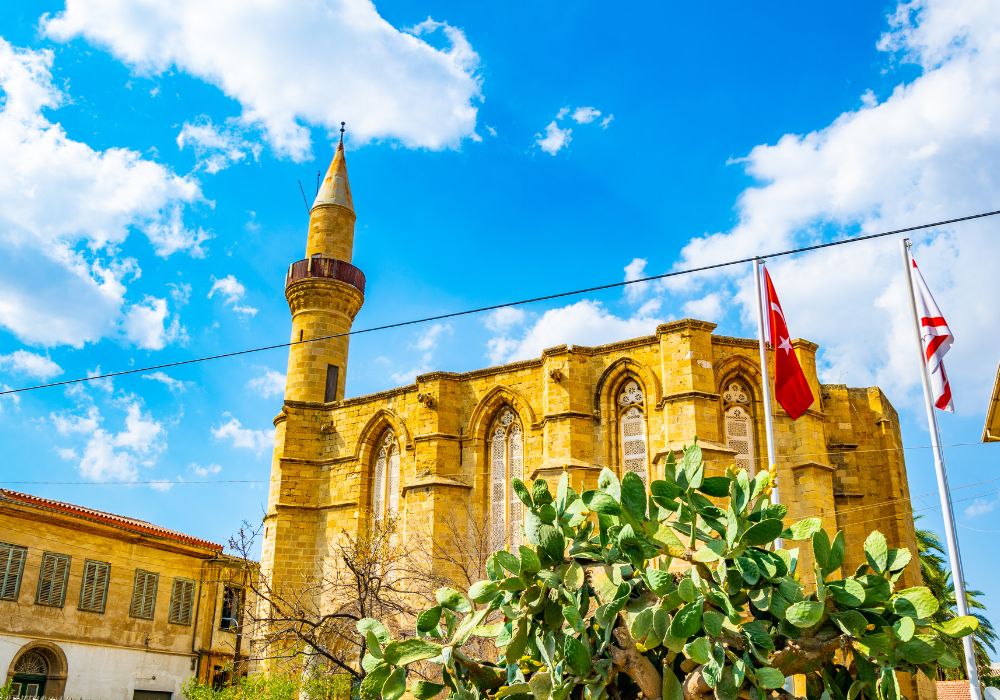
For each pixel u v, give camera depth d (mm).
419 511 48156
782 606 10336
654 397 44875
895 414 48719
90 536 47656
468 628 11781
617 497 11219
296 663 41969
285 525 52719
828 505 42125
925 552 58312
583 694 10938
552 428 46156
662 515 11500
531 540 11477
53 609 45031
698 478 11156
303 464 54281
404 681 12031
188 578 53125
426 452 49500
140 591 49969
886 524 44281
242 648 55062
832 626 10812
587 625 11578
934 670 10656
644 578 10789
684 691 10641
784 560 10750
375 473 52938
